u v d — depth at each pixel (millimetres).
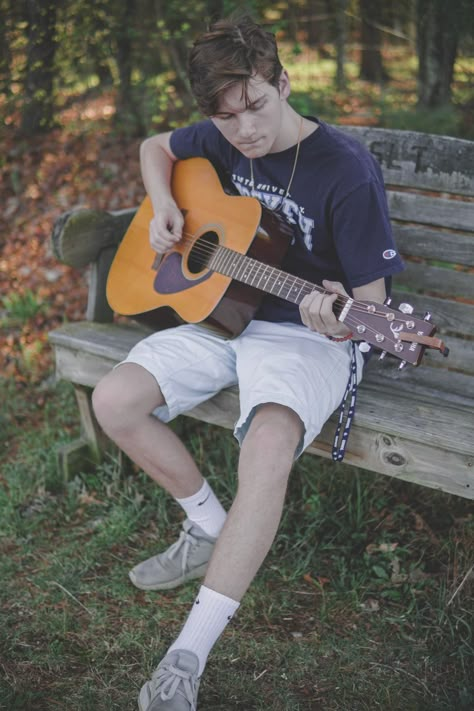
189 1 4844
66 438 3043
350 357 2197
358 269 2035
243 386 2102
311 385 2023
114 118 5859
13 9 4801
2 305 4246
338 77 6117
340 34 6180
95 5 4918
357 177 2041
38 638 2158
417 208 2477
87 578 2389
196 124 2465
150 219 2562
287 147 2125
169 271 2410
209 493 2258
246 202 2252
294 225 2186
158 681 1775
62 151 5672
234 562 1809
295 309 2248
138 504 2650
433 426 2059
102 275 2820
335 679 2004
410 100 5586
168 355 2201
